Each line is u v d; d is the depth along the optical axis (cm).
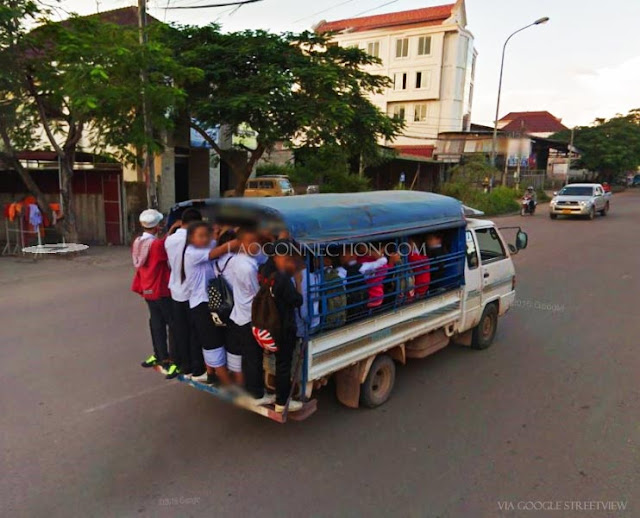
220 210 432
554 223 2303
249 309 381
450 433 434
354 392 463
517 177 3731
